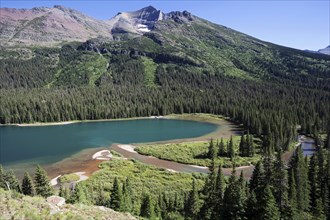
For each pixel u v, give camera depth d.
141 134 160.88
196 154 118.81
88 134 160.88
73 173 94.56
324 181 72.25
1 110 195.12
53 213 29.02
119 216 33.94
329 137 131.12
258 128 153.12
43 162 107.25
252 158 113.75
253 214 53.06
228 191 59.19
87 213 31.64
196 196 61.88
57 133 164.12
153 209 56.75
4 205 28.03
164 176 91.12
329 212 62.50
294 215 56.62
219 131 170.12
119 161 106.69
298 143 143.88
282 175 63.78
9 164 104.69
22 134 161.88
